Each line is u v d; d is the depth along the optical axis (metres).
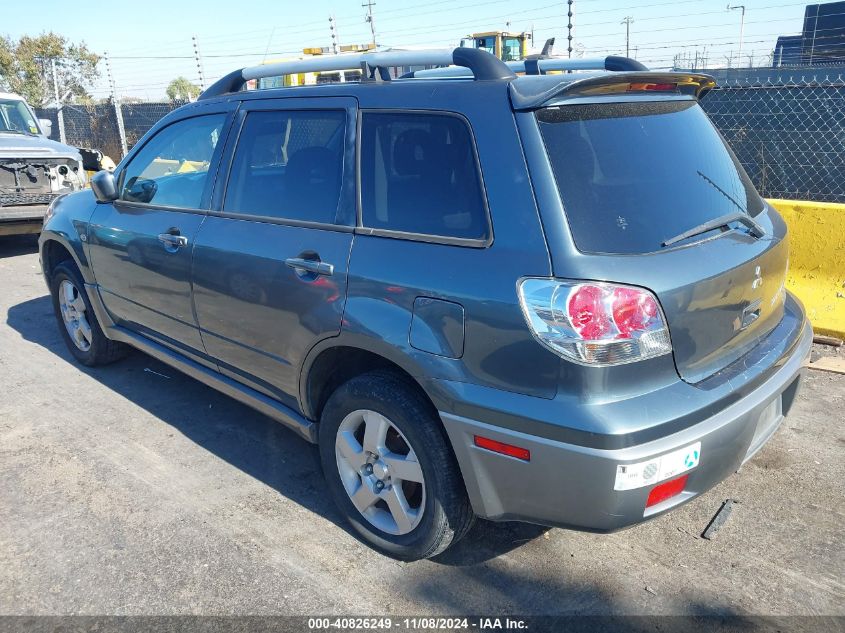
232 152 3.60
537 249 2.34
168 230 3.82
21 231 8.95
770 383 2.70
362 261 2.80
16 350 5.55
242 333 3.43
